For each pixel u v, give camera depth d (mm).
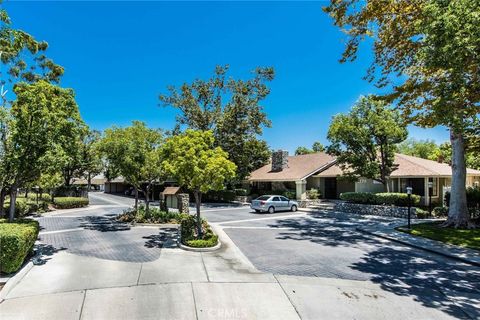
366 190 29000
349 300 6875
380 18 14312
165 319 5762
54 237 13711
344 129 23406
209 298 6770
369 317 6059
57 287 7301
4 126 10297
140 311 6078
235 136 33469
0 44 13008
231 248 11875
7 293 6895
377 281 8219
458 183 16438
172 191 21688
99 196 52969
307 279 8234
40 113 10172
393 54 14859
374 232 15234
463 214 16266
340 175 26672
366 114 23297
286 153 35906
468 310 6477
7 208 18938
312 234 15188
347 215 23109
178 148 12539
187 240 12039
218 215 23547
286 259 10305
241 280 7992
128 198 46875
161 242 12742
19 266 8172
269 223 19062
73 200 29016
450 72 11016
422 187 25703
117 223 18266
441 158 32844
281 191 33562
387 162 24000
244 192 37125
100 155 18219
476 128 14336
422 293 7402
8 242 7707
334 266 9562
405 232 15148
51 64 24188
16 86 10547
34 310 6078
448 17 9117
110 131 17891
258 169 40844
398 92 14805
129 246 11914
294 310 6285
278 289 7422
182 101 34250
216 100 34750
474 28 8844
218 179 12422
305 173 31516
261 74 33312
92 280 7809
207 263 9586
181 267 9078
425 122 14578
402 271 9148
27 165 10391
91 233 14805
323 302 6730
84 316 5840
